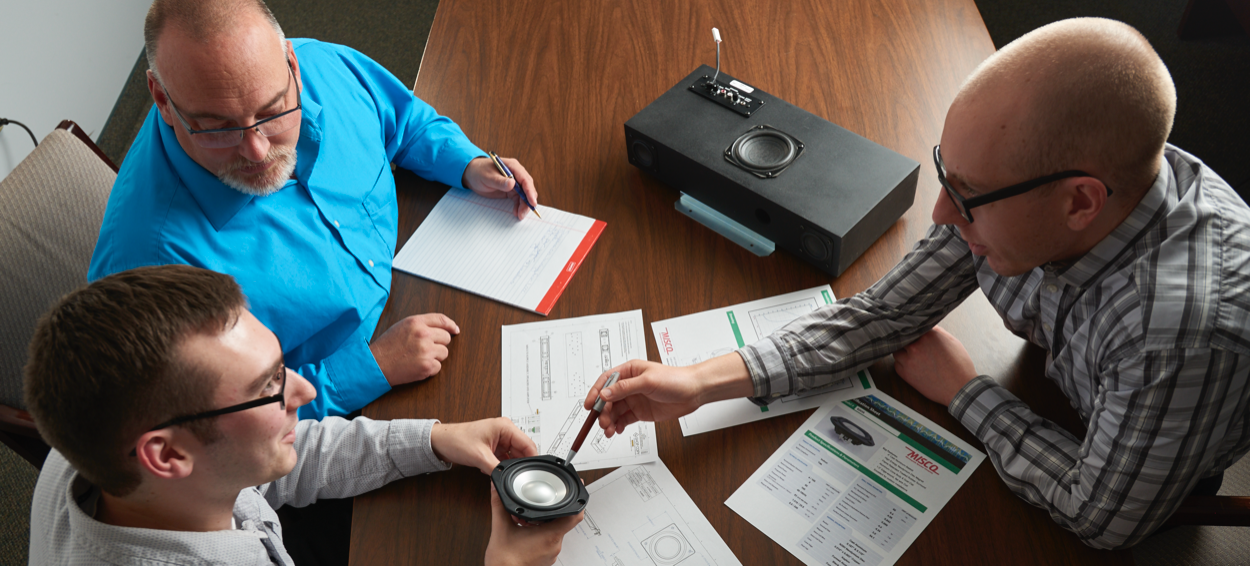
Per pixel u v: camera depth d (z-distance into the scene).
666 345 1.25
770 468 1.09
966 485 1.05
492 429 1.10
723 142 1.42
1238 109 2.45
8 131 2.33
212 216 1.24
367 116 1.52
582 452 1.12
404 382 1.24
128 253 1.20
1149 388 0.90
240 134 1.16
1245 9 2.25
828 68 1.65
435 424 1.12
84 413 0.83
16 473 2.04
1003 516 1.02
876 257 1.35
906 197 1.37
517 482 1.02
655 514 1.04
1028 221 0.93
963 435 1.11
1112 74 0.82
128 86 2.95
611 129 1.61
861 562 0.98
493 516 1.02
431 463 1.11
